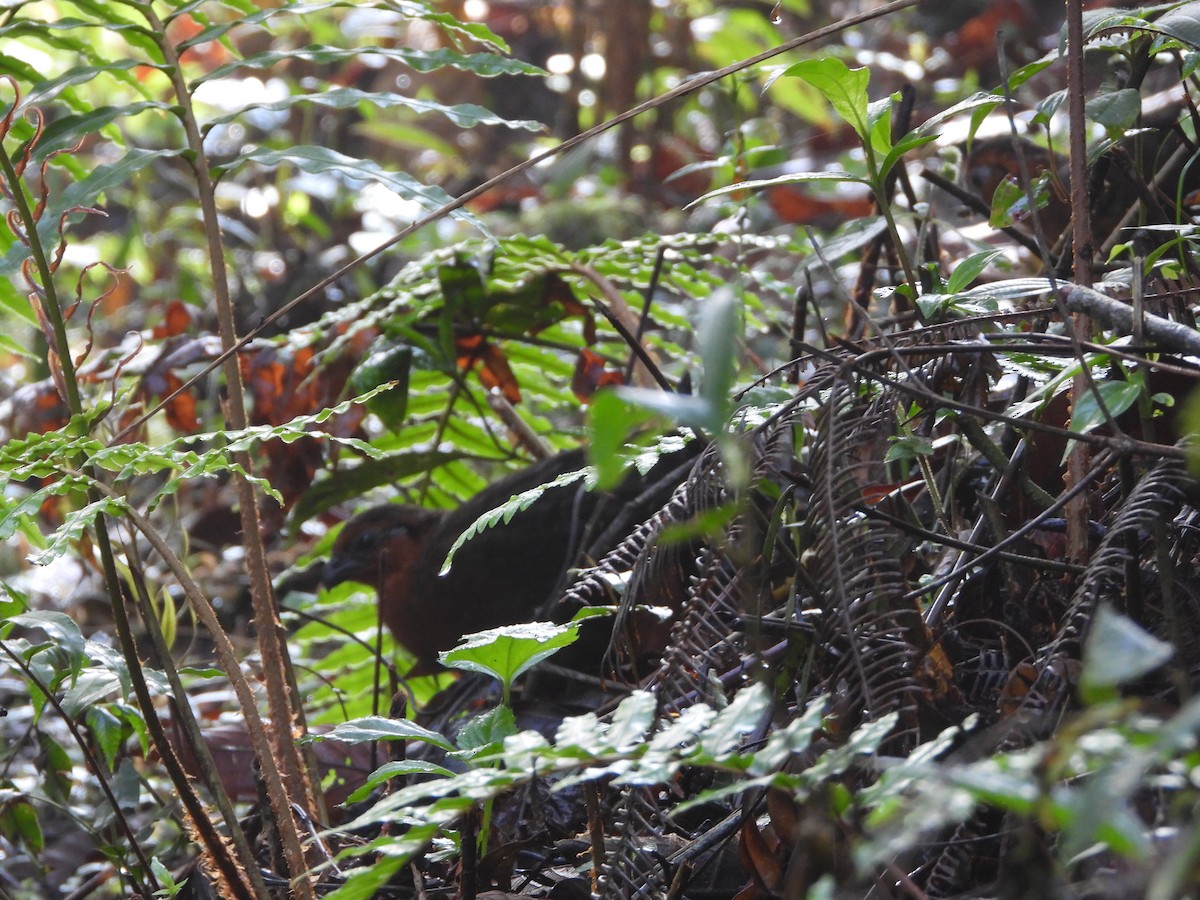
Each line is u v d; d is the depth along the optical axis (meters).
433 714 4.14
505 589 4.87
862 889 1.92
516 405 5.60
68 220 3.34
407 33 11.23
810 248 4.71
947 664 2.29
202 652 5.84
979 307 2.73
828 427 2.30
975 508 3.00
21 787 3.68
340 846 3.03
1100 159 3.41
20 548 6.77
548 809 2.91
